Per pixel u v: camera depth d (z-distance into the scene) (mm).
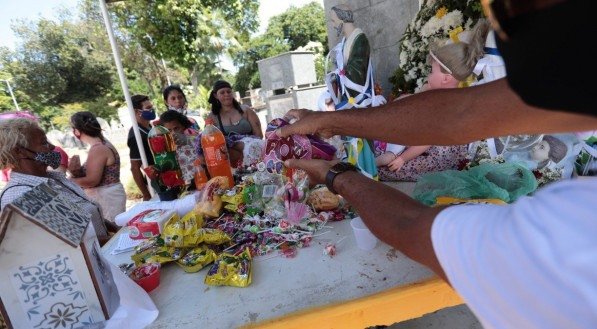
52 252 807
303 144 1159
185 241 1163
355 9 3227
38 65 21000
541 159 1533
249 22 13734
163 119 2379
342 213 1348
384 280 964
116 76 21641
